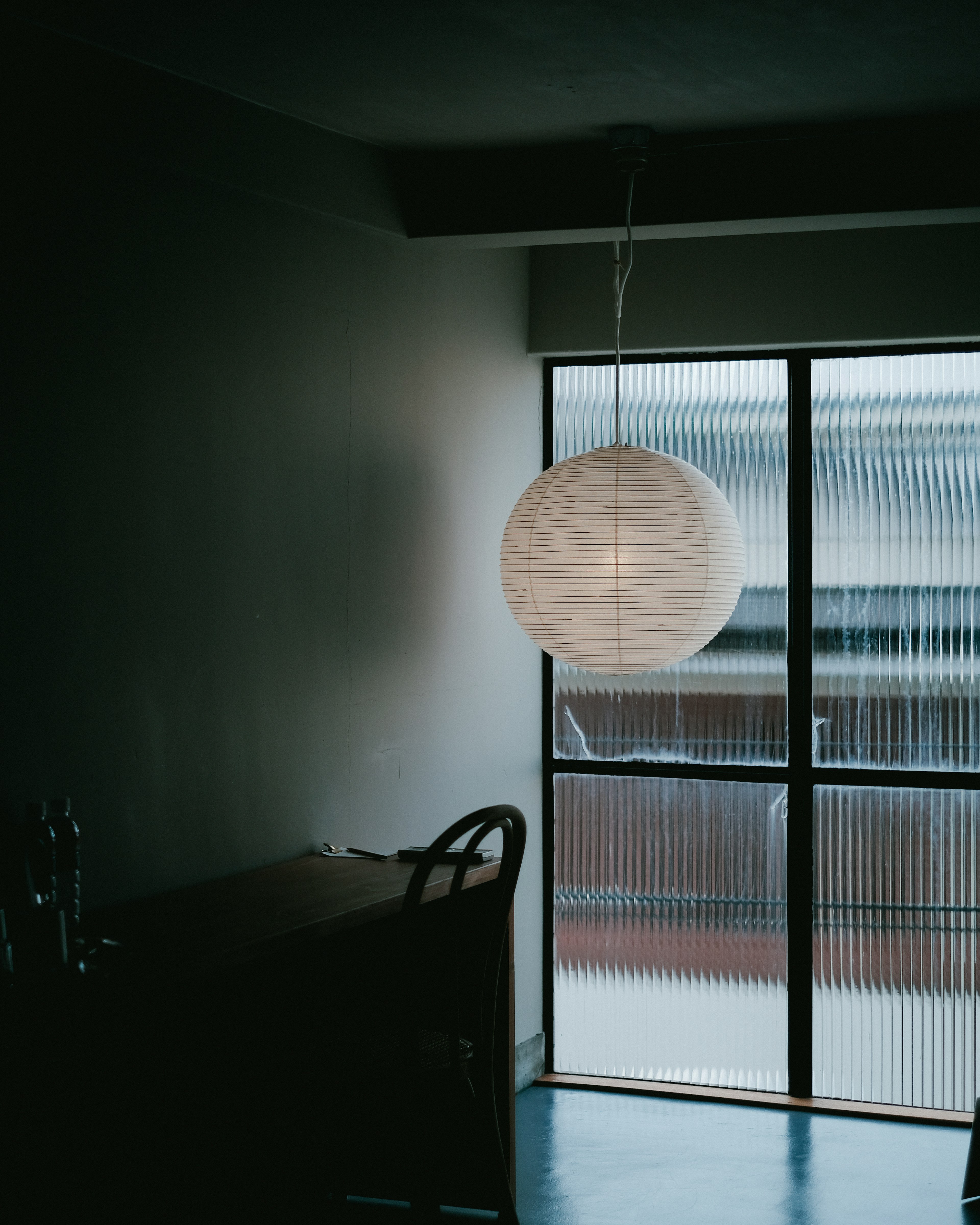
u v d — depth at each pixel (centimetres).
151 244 266
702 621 311
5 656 230
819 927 398
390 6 240
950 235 378
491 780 395
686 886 410
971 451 386
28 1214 182
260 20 245
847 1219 309
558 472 318
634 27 250
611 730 419
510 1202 273
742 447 405
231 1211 273
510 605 327
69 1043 187
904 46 259
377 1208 315
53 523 240
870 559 395
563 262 412
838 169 319
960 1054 388
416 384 360
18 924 220
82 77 249
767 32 252
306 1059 256
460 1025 271
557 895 423
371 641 341
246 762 295
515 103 296
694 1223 306
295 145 305
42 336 238
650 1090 401
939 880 389
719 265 397
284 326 308
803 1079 396
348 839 332
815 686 399
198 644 280
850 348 394
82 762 248
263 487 301
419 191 342
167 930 233
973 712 387
